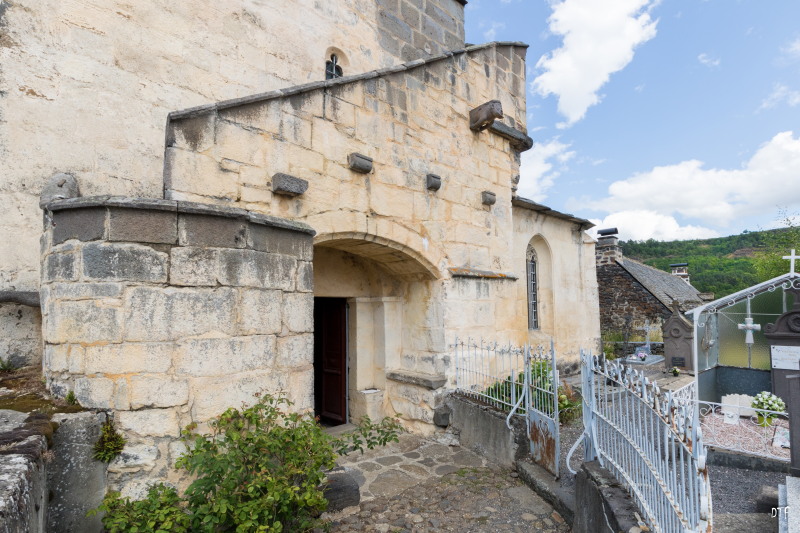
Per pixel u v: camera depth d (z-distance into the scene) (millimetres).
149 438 2967
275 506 2990
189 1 5930
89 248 2979
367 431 6109
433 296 6926
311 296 4031
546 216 10852
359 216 5762
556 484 4578
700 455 2137
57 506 2641
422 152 6648
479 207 7551
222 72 6211
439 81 7020
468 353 7012
